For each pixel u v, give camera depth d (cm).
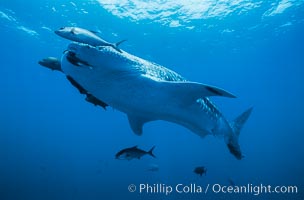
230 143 676
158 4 2147
